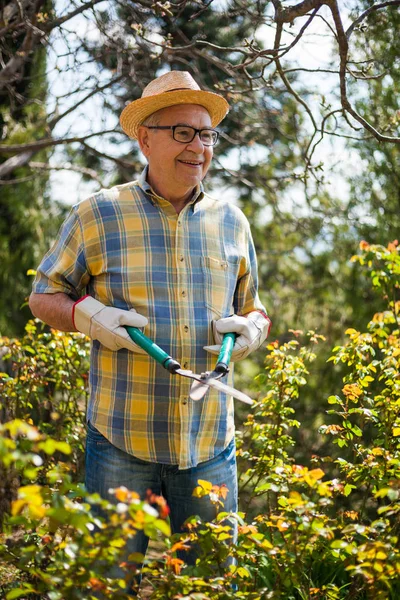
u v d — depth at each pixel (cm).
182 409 266
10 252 844
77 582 198
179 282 271
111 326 261
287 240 873
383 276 421
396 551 222
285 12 336
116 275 270
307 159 400
